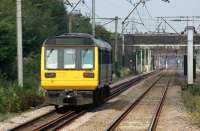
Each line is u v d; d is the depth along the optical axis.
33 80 59.88
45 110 39.28
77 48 39.44
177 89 72.69
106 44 46.03
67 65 39.38
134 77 119.69
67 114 36.59
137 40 137.25
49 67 39.56
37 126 30.33
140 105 45.50
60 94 39.38
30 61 70.12
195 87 62.25
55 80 39.25
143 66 191.25
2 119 32.75
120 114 35.66
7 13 63.66
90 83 39.03
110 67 48.34
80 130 28.03
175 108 42.12
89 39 39.44
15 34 57.06
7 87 43.59
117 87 75.31
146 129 28.83
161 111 39.97
